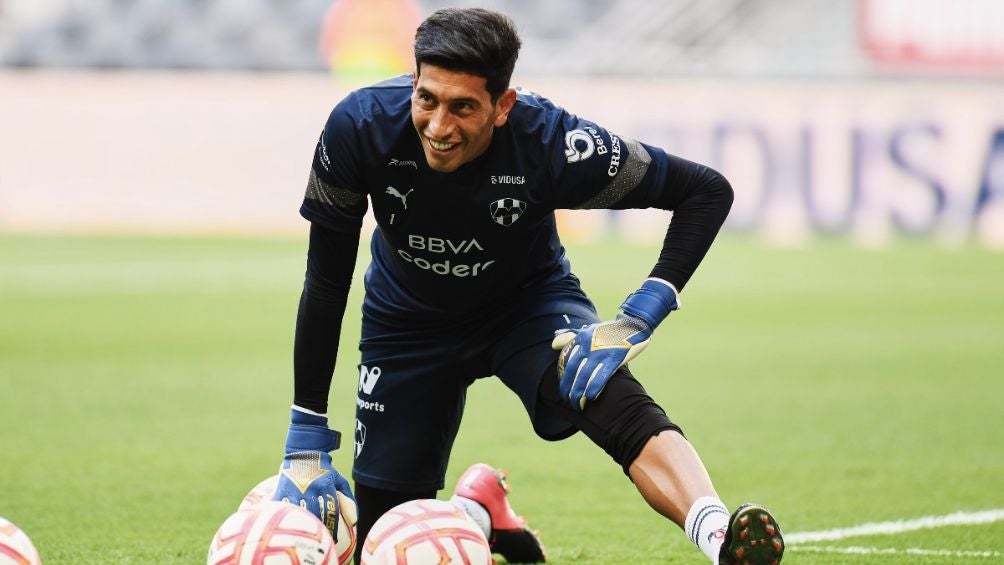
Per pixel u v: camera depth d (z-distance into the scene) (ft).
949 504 63.46
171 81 231.50
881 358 116.47
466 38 37.09
